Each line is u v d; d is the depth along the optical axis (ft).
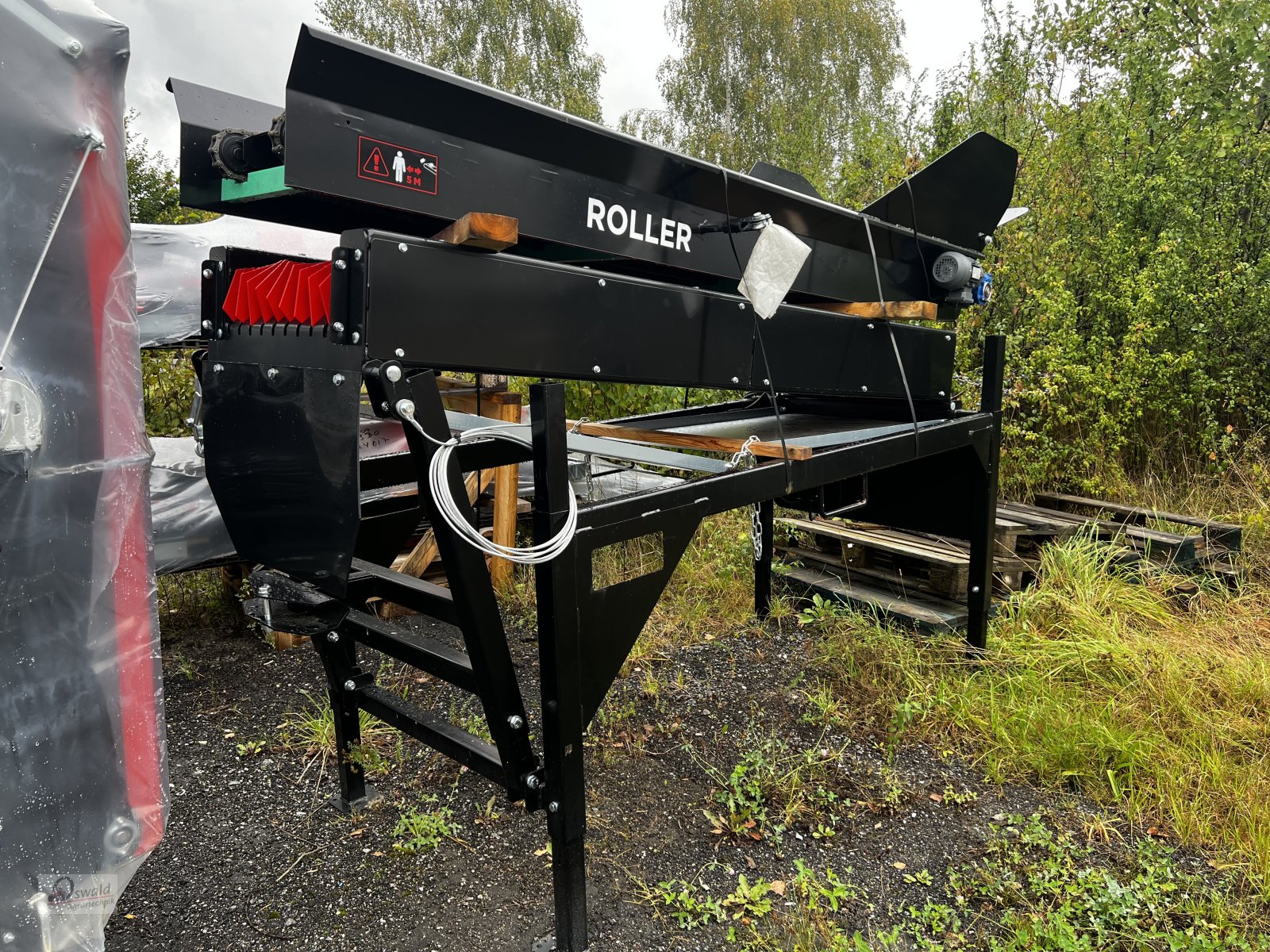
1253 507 16.25
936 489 11.07
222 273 6.26
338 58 4.50
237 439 6.07
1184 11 19.81
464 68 70.03
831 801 8.18
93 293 3.67
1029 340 17.66
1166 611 12.15
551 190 5.82
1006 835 7.68
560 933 6.13
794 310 7.77
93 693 3.84
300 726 9.64
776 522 14.80
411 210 5.08
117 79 3.70
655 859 7.32
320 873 7.08
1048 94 20.08
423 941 6.30
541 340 5.65
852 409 11.15
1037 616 11.71
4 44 3.28
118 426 3.85
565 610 5.65
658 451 7.98
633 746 9.25
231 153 5.32
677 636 12.21
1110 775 8.20
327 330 5.04
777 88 67.82
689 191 6.82
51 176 3.46
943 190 9.26
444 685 10.62
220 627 12.76
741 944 6.29
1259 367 18.33
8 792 3.56
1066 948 6.13
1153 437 19.03
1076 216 19.29
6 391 3.33
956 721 9.50
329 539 5.48
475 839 7.55
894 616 12.05
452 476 5.39
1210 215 18.95
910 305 8.38
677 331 6.62
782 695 10.44
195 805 8.09
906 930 6.49
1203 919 6.58
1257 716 9.50
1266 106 19.31
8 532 3.44
